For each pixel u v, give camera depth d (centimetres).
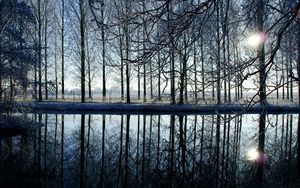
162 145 1736
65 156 1483
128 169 1307
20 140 1805
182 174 1234
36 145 1688
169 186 1105
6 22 1800
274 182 1102
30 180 1141
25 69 2075
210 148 1658
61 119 2595
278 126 2333
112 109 3212
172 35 411
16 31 2012
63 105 3228
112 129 2184
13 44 2017
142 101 4141
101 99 4425
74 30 4112
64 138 1870
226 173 1229
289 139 1866
